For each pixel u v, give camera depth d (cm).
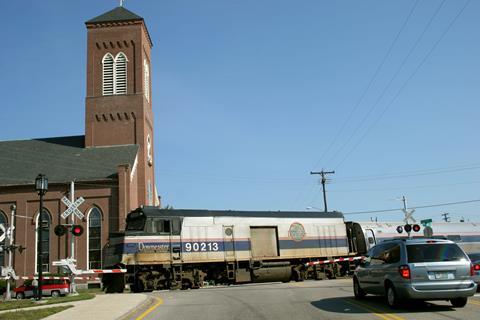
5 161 5356
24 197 4925
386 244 1623
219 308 1641
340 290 2192
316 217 3859
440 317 1306
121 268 3019
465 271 1459
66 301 2044
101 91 5788
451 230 5019
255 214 3578
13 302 2075
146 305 1855
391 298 1504
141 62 5828
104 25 5934
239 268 3422
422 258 1468
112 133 5669
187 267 3253
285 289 2400
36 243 4825
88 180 4869
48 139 5866
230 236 3412
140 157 5572
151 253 3106
